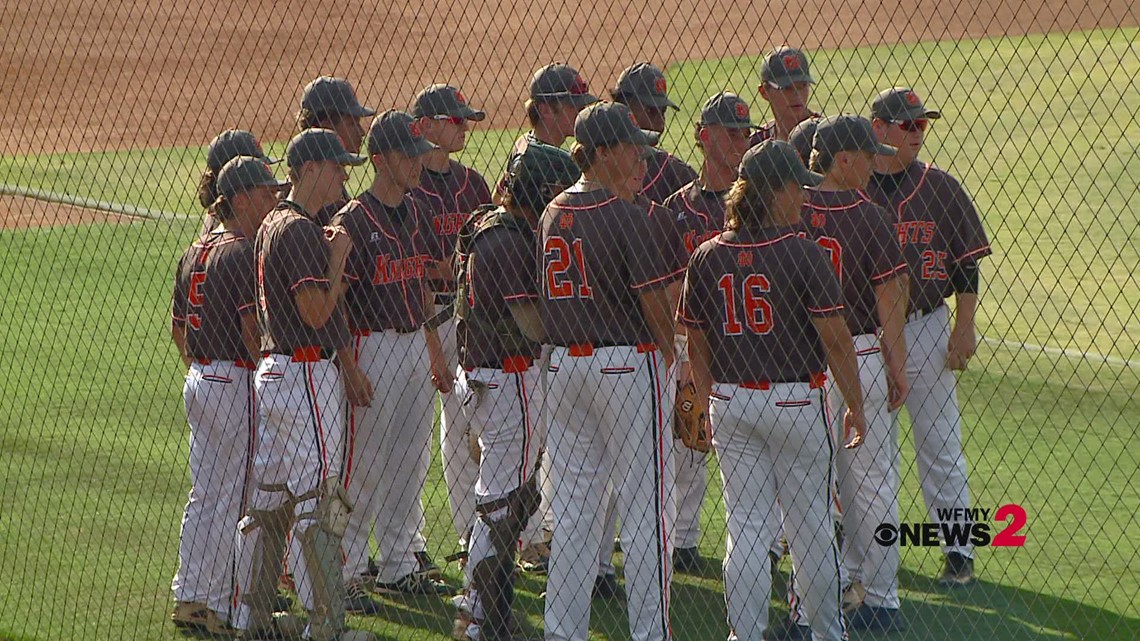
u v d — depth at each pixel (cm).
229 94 6109
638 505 1697
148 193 4762
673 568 2034
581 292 1650
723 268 1598
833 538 1658
